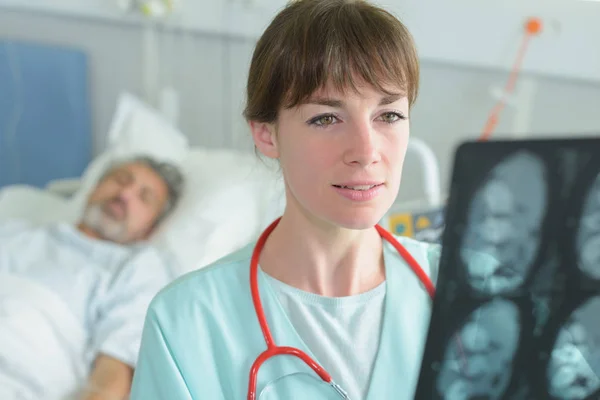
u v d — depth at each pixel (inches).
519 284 18.8
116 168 67.1
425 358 19.3
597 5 52.4
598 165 17.5
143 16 76.0
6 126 78.7
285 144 24.3
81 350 53.6
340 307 26.1
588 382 18.5
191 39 75.3
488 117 58.4
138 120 74.3
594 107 54.7
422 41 59.2
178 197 66.7
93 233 65.7
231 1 70.4
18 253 61.6
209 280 27.1
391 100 23.2
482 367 19.0
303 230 25.8
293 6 24.5
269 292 26.4
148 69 78.5
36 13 80.6
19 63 77.8
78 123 82.0
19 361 48.0
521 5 54.9
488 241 18.8
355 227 23.3
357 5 24.1
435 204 47.0
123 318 55.3
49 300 53.5
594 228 17.8
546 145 17.8
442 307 19.3
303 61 22.6
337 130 23.2
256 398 24.5
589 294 18.2
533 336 18.7
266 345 25.7
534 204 18.3
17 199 72.9
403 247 28.4
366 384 25.2
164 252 62.0
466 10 57.1
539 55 55.0
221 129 76.2
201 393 25.4
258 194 67.1
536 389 18.6
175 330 26.0
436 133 61.1
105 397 49.3
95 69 82.0
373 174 22.8
